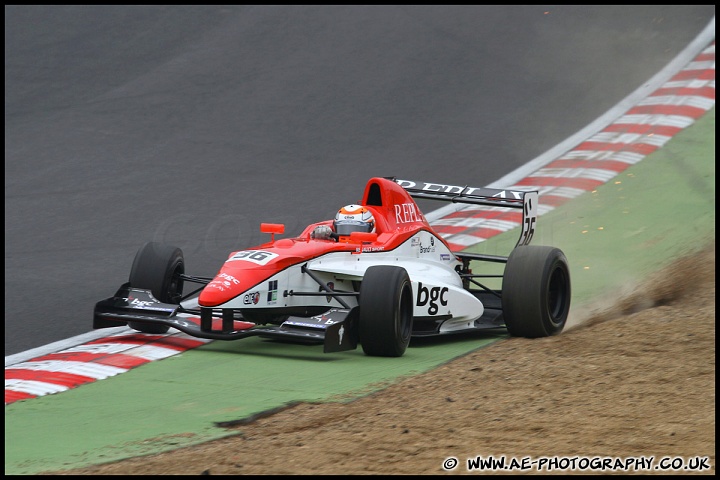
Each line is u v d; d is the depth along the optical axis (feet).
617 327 109.50
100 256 151.23
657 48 265.54
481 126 223.51
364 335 98.37
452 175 195.52
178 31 286.46
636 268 141.59
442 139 216.33
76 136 217.77
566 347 102.06
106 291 133.08
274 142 215.92
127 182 191.42
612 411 77.92
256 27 289.53
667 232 156.87
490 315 118.83
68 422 78.18
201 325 99.25
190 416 79.51
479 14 297.94
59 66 259.60
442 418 77.46
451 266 120.26
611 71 252.21
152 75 256.52
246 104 238.68
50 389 88.28
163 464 67.46
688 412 76.95
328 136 219.61
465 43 276.62
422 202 185.47
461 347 106.01
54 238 160.56
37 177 193.98
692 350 97.55
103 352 101.81
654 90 235.61
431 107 236.02
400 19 294.05
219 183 191.21
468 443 71.10
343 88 248.32
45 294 130.52
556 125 221.87
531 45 274.36
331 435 73.61
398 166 200.95
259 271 98.78
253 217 172.86
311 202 180.75
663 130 210.38
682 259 142.31
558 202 177.06
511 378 89.71
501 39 278.87
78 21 289.74
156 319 101.76
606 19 291.38
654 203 171.73
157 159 205.36
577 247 154.10
